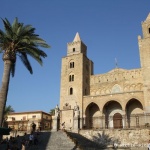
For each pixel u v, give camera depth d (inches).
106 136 1409.9
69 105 2198.6
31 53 1167.0
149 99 1841.8
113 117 2069.4
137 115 1872.5
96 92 2332.7
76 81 2283.5
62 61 2479.1
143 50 2063.2
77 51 2524.6
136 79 2177.7
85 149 1082.1
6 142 1238.3
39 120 2549.2
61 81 2374.5
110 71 2397.9
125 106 1943.9
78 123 1574.8
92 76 2425.0
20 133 1729.8
